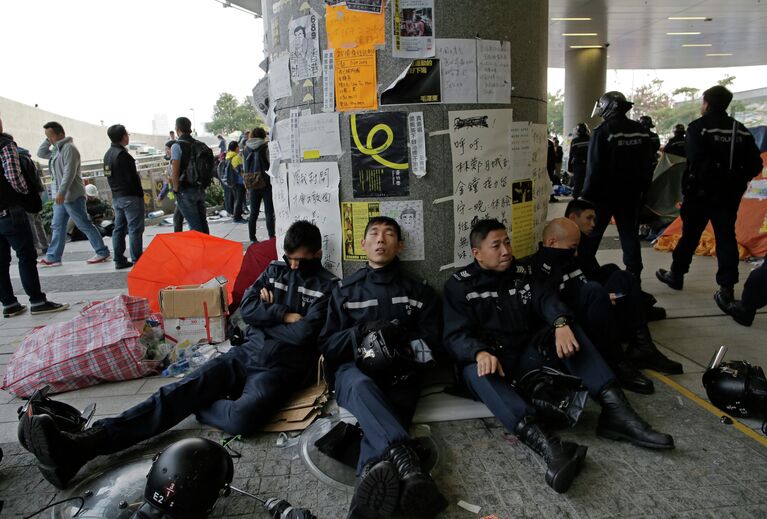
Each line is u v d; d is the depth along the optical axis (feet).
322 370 9.08
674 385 9.34
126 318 10.87
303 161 9.62
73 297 17.35
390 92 8.87
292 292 9.29
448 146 9.09
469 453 7.42
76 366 9.93
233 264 13.60
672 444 7.11
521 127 9.79
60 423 7.22
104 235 30.99
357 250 9.48
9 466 7.60
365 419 6.95
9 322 14.88
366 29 8.76
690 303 14.25
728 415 8.21
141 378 10.51
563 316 8.16
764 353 10.78
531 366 8.45
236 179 34.09
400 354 7.73
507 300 8.73
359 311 8.76
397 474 5.69
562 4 45.16
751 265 18.39
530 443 7.04
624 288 10.04
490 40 9.09
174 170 20.92
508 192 9.78
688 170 13.88
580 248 11.21
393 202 9.23
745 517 5.99
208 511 5.84
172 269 13.33
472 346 8.04
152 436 7.81
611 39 60.13
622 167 12.79
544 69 10.34
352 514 5.95
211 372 8.48
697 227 14.30
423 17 8.71
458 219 9.38
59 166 21.90
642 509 6.17
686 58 75.72
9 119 70.64
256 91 11.14
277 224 10.71
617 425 7.52
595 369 7.85
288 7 9.39
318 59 9.12
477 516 6.15
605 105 13.14
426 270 9.43
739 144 12.98
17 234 14.79
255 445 7.85
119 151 20.95
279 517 6.13
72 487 7.00
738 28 55.11
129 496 6.72
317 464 7.27
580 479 6.77
